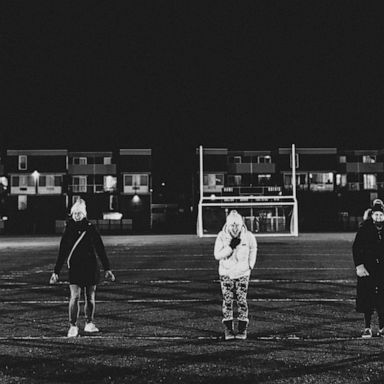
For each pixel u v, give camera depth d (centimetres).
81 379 566
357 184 6944
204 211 4469
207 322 906
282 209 4484
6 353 675
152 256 2277
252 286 1336
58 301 1143
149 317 953
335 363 614
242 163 6869
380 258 782
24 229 5862
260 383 548
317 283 1387
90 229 818
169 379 562
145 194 6706
